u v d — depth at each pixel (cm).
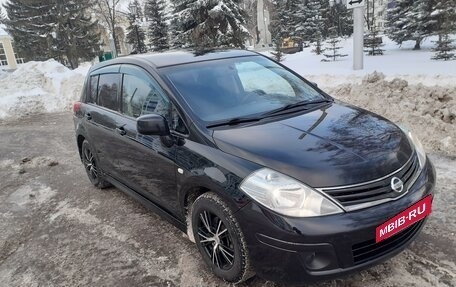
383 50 1834
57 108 1242
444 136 508
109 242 373
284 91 371
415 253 302
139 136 362
